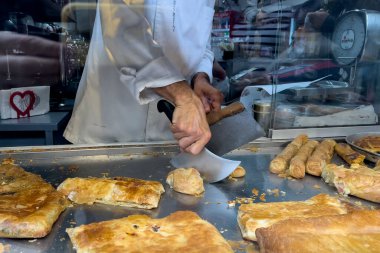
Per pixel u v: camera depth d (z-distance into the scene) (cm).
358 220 103
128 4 147
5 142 224
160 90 145
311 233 97
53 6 250
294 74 204
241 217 116
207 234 104
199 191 138
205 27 193
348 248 92
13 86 245
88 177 147
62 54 258
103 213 123
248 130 159
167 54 171
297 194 141
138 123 225
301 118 200
